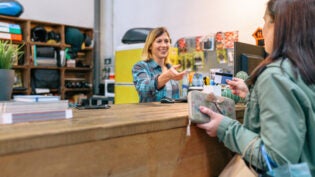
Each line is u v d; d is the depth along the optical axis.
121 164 0.88
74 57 5.22
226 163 1.32
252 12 3.49
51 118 0.93
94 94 5.45
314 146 0.87
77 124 0.84
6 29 4.32
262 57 2.21
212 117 1.06
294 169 0.81
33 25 4.89
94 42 5.65
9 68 1.10
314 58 0.89
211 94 1.14
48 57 4.84
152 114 1.12
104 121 0.90
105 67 5.59
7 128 0.76
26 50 4.62
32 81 4.77
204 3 3.97
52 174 0.73
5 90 1.07
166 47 2.31
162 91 2.11
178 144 1.07
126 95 4.05
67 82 5.24
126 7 5.23
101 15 5.77
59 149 0.74
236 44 1.89
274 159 0.84
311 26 0.92
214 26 3.86
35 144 0.69
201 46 3.79
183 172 1.10
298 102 0.84
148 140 0.96
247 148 0.92
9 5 4.37
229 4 3.70
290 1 0.95
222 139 1.03
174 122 1.04
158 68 2.20
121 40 4.98
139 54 3.87
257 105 0.97
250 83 1.02
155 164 0.99
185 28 4.21
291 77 0.88
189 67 3.89
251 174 0.95
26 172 0.68
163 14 4.53
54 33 4.93
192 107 1.06
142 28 4.39
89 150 0.80
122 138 0.88
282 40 0.95
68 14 5.47
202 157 1.19
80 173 0.78
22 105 0.87
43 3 5.14
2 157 0.64
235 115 1.27
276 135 0.83
